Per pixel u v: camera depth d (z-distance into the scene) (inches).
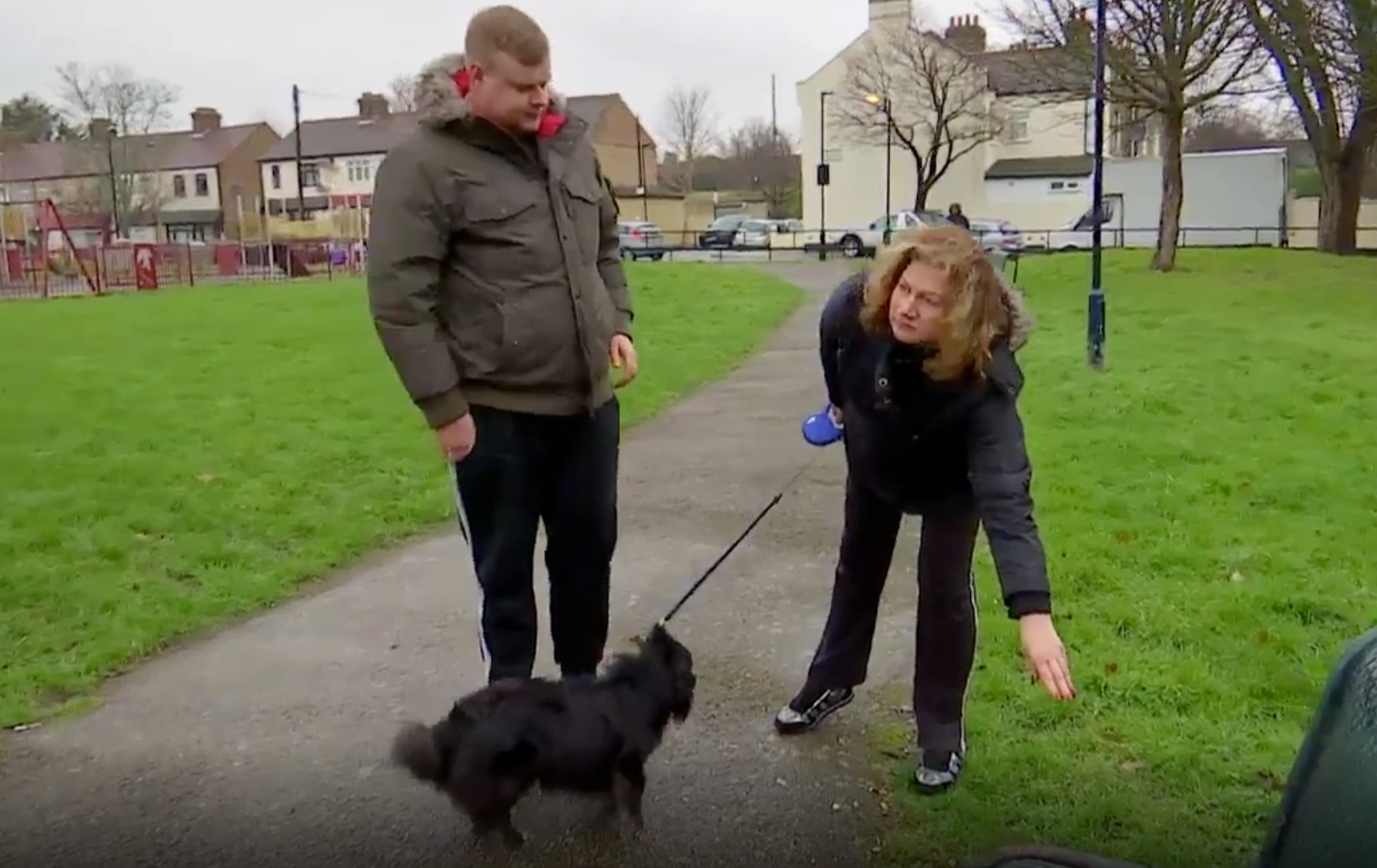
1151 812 135.3
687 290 930.1
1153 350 523.8
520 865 128.3
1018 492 120.6
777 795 141.9
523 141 132.3
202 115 3107.8
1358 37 816.9
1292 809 87.0
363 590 221.9
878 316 126.0
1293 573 216.7
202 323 719.7
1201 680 169.3
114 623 201.5
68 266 1348.4
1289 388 419.2
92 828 136.7
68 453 338.3
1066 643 183.9
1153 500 268.8
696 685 171.0
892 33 1967.3
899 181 2123.5
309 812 139.9
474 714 122.6
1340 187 1153.4
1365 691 83.3
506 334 132.1
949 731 143.1
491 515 138.6
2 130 3097.9
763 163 3385.8
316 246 1581.0
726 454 336.2
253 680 179.8
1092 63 906.7
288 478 307.3
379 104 2989.7
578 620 149.9
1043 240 1684.3
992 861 113.0
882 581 152.6
